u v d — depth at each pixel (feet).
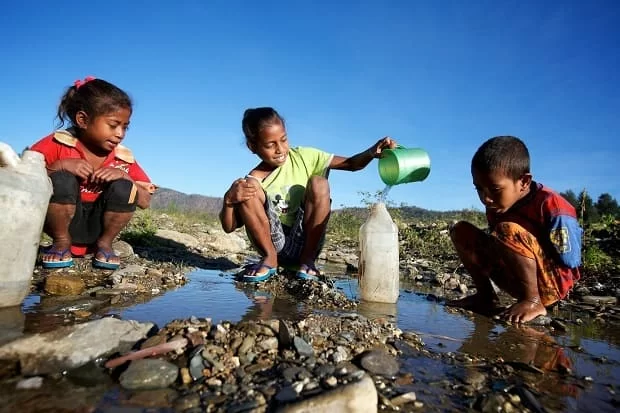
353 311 10.37
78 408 5.02
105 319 7.00
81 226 12.88
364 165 13.51
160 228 25.05
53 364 5.89
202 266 16.06
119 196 12.23
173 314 8.96
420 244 27.43
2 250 8.06
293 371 5.91
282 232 13.50
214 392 5.46
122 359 6.10
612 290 15.23
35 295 9.64
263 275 12.84
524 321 10.34
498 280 11.73
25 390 5.37
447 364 7.10
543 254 10.72
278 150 13.37
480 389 6.21
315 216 12.73
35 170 8.63
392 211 33.58
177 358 6.33
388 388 5.95
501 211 11.43
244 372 5.97
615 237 25.11
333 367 6.11
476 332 9.30
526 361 7.63
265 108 13.38
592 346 8.87
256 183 12.52
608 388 6.61
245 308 9.84
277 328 7.18
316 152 14.21
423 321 10.00
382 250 11.68
